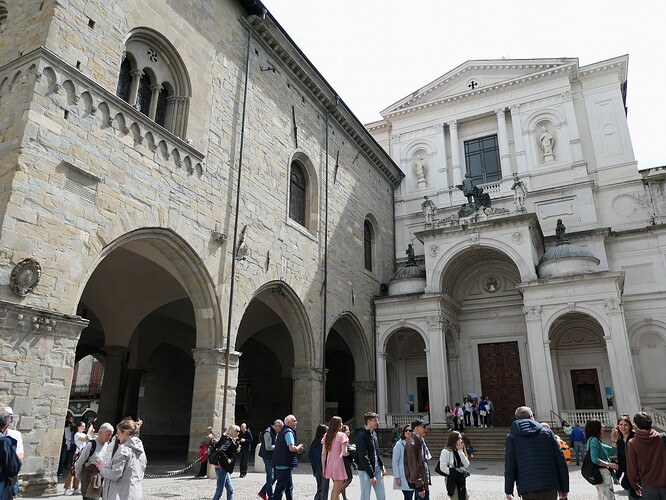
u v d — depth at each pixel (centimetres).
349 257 3155
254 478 1773
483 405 2928
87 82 1566
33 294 1329
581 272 2811
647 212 3281
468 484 1673
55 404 1327
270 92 2578
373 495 1449
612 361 2592
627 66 3684
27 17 1560
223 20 2305
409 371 3541
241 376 3897
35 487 1245
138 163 1728
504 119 3856
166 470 1975
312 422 2491
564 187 3484
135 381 3044
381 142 4347
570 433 2419
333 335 3603
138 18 1831
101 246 1553
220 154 2134
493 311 3397
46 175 1410
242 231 2175
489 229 3081
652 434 763
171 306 2869
